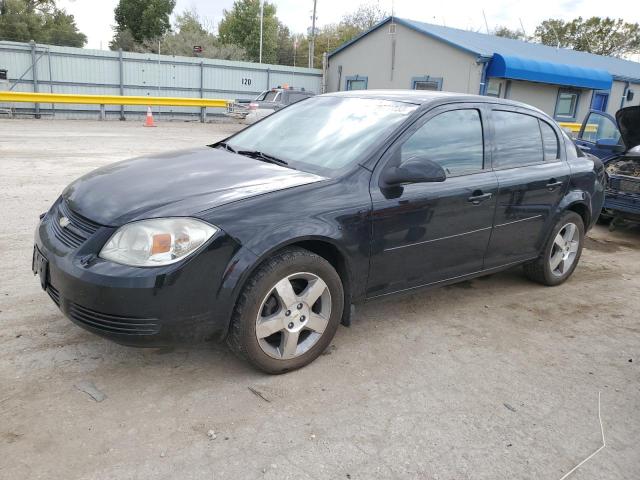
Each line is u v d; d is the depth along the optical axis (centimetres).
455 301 457
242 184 318
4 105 2038
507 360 361
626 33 4541
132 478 233
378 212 337
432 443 270
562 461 264
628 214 711
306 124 411
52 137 1395
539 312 446
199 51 2678
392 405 299
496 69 1775
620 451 275
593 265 598
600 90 2175
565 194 478
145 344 278
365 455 257
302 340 329
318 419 282
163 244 272
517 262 459
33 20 4494
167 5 4950
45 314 373
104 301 267
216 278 281
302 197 312
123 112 2238
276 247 294
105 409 278
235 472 240
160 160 376
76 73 2216
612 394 328
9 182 785
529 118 463
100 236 279
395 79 2119
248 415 281
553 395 322
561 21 4628
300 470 244
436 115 384
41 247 306
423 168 329
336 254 334
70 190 341
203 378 312
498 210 414
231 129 2053
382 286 358
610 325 431
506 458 263
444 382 327
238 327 294
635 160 733
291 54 5606
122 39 4794
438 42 1906
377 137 359
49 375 304
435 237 375
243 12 4903
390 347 366
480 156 409
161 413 278
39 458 240
